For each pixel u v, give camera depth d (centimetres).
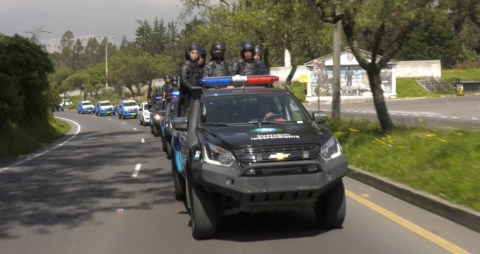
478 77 6109
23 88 2727
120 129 3300
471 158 872
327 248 597
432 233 642
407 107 3316
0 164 1625
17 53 2728
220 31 2617
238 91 762
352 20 1263
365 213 755
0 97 2342
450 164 859
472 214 657
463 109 2889
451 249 580
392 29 1321
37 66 2823
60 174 1316
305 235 654
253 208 604
